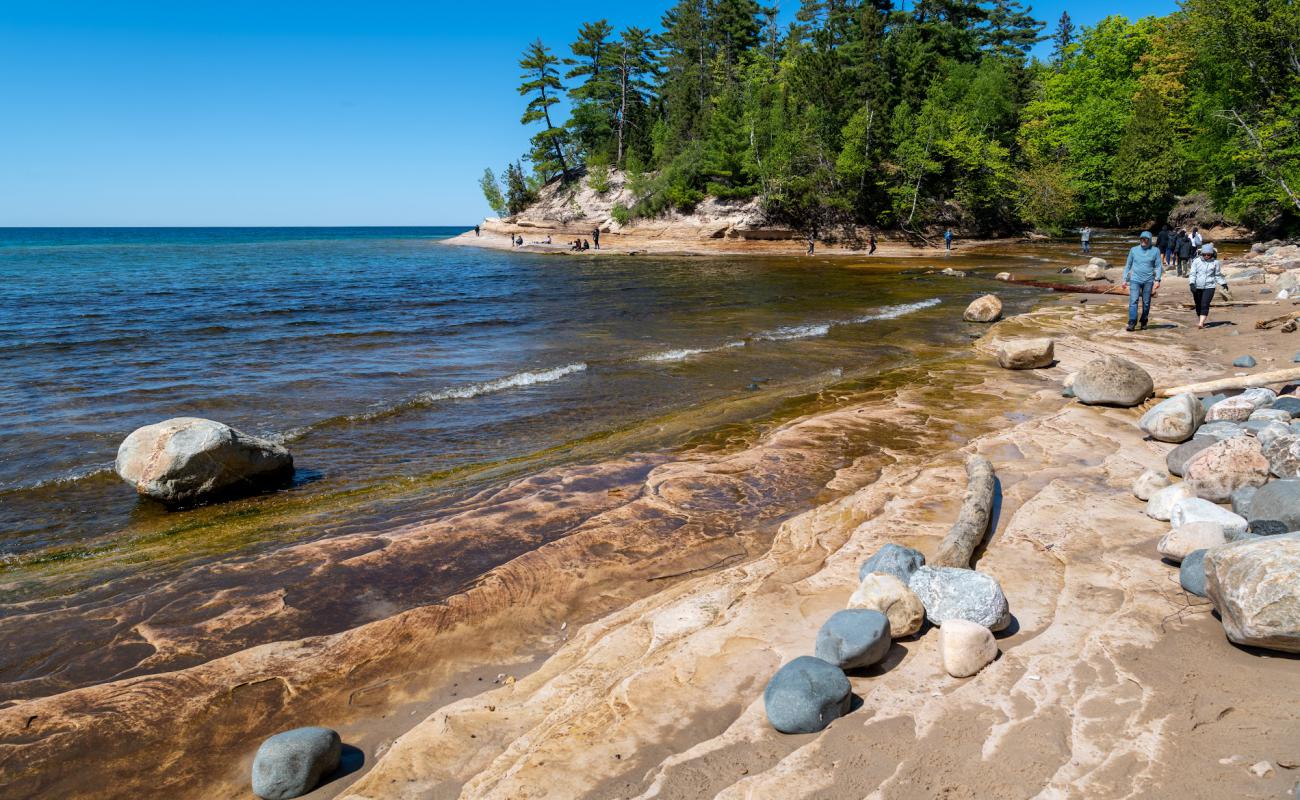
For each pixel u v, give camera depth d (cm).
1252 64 3850
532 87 8250
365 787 330
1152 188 5228
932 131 5800
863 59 6353
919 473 691
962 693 347
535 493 710
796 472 747
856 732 324
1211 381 907
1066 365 1205
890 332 1725
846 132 5953
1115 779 280
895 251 5578
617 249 6328
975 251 5278
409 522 655
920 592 419
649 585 531
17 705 399
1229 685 330
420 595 519
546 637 470
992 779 287
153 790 343
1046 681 350
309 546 601
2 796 338
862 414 949
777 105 6388
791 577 501
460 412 1058
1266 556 354
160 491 709
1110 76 6272
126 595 529
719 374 1288
